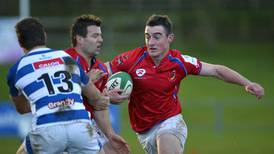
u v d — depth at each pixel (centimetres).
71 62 2308
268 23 16788
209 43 15738
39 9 15275
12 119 6209
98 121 2559
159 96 2788
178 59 2789
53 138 2206
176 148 2686
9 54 8388
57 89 2241
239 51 15438
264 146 6500
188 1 16625
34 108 2233
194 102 8900
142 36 15200
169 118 2797
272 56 15000
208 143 6638
